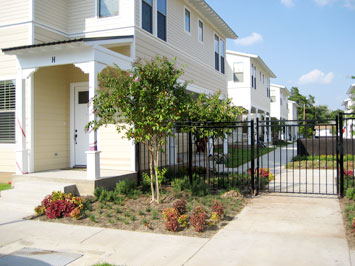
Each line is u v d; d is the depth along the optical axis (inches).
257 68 1021.2
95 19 401.4
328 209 259.0
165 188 337.1
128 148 369.4
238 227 217.5
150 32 423.8
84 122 406.6
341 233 200.7
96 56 311.9
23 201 284.8
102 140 385.7
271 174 409.4
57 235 209.5
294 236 197.0
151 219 237.1
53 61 328.8
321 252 170.7
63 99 404.8
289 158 659.4
